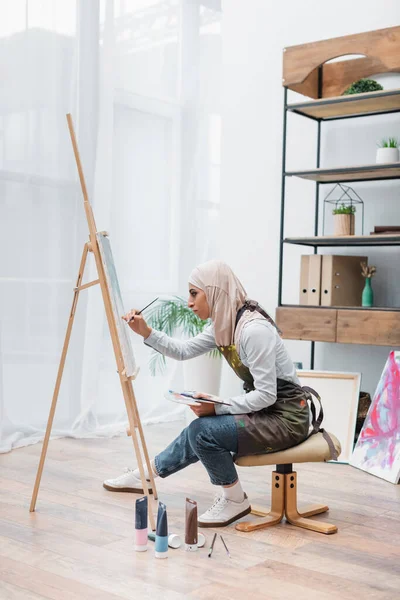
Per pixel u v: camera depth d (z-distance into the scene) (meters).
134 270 4.89
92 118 4.54
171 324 4.80
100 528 2.75
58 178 4.39
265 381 2.75
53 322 4.41
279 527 2.81
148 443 4.33
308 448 2.82
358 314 3.95
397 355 3.87
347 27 4.46
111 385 4.77
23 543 2.57
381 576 2.34
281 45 4.71
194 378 4.59
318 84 4.57
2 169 4.11
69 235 4.46
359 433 4.11
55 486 3.33
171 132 5.11
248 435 2.74
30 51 4.23
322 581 2.29
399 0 4.27
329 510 3.04
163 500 3.12
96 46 4.55
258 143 4.80
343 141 4.51
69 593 2.16
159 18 4.99
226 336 2.87
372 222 4.43
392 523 2.89
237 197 4.89
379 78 4.36
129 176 4.84
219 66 5.39
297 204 4.66
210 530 2.76
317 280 4.20
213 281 2.85
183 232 5.20
